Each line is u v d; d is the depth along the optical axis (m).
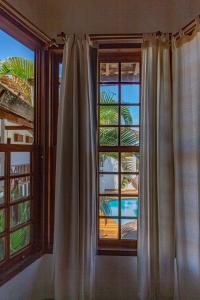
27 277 2.22
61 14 2.42
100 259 2.43
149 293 2.20
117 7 2.39
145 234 2.22
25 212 2.34
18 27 2.13
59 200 2.24
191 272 2.12
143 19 2.37
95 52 2.36
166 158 2.25
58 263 2.23
